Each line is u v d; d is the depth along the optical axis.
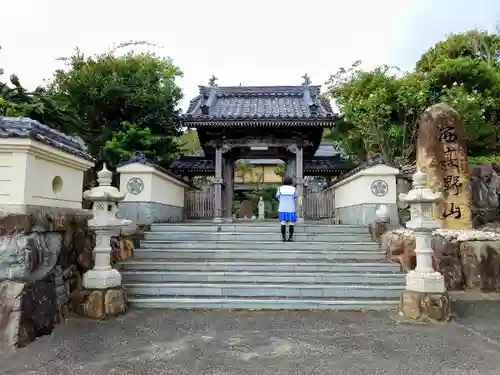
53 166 6.02
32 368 4.16
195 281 7.79
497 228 12.12
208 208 16.89
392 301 6.81
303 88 17.55
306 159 18.95
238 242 9.80
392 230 9.68
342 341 5.11
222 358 4.50
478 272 8.36
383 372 4.13
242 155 16.78
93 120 17.31
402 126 16.23
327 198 16.28
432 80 16.69
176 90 19.95
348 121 17.95
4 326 4.68
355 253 9.22
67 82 16.83
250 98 17.56
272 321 6.02
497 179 14.08
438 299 6.08
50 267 5.50
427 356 4.59
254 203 32.00
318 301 6.80
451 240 8.77
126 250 9.01
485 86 16.88
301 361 4.42
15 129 5.18
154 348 4.82
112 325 5.72
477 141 16.12
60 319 5.70
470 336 5.33
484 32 21.53
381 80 17.27
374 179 11.30
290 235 9.94
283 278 7.81
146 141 15.98
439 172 10.42
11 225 4.96
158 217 12.09
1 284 4.84
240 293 7.25
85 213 6.94
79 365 4.27
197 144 29.58
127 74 18.55
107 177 6.55
